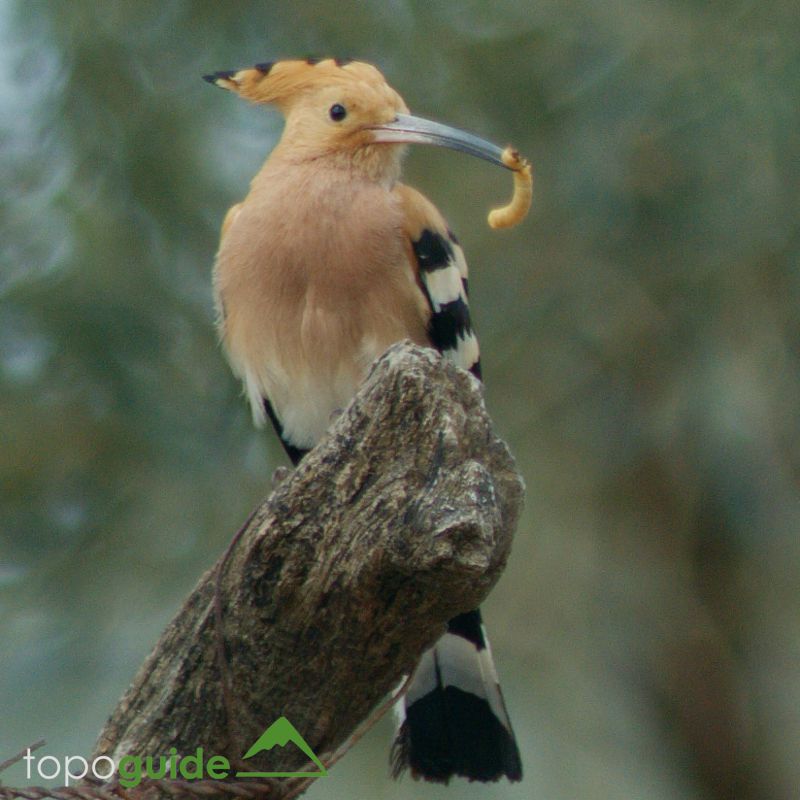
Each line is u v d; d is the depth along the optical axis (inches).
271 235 315.9
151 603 437.7
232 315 323.3
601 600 509.4
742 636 531.2
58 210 453.7
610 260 486.6
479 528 209.5
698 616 527.5
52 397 445.7
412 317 318.7
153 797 228.8
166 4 481.4
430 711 275.7
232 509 448.5
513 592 490.3
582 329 497.0
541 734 470.6
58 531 443.8
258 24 489.7
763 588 530.9
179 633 236.1
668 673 525.3
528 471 498.0
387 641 226.2
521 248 490.9
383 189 326.6
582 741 486.0
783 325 489.7
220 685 233.6
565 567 500.4
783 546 523.5
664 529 518.9
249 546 226.2
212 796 232.8
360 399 220.8
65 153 463.5
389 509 215.9
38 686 418.9
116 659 427.5
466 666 279.0
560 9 481.7
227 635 230.8
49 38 468.8
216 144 476.1
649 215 472.1
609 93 464.8
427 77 490.6
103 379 445.1
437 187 491.8
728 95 450.0
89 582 439.5
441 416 217.8
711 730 526.0
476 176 490.6
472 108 488.4
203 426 452.1
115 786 226.1
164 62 478.6
